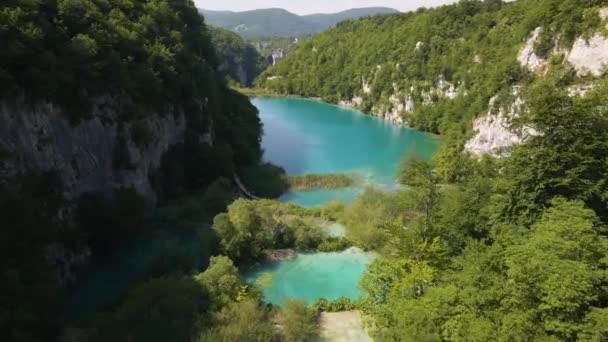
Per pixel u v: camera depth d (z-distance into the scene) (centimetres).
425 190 4119
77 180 4219
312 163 8606
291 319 3356
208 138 6850
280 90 19825
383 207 5300
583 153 2809
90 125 4416
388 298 3173
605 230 2536
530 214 2911
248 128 8712
